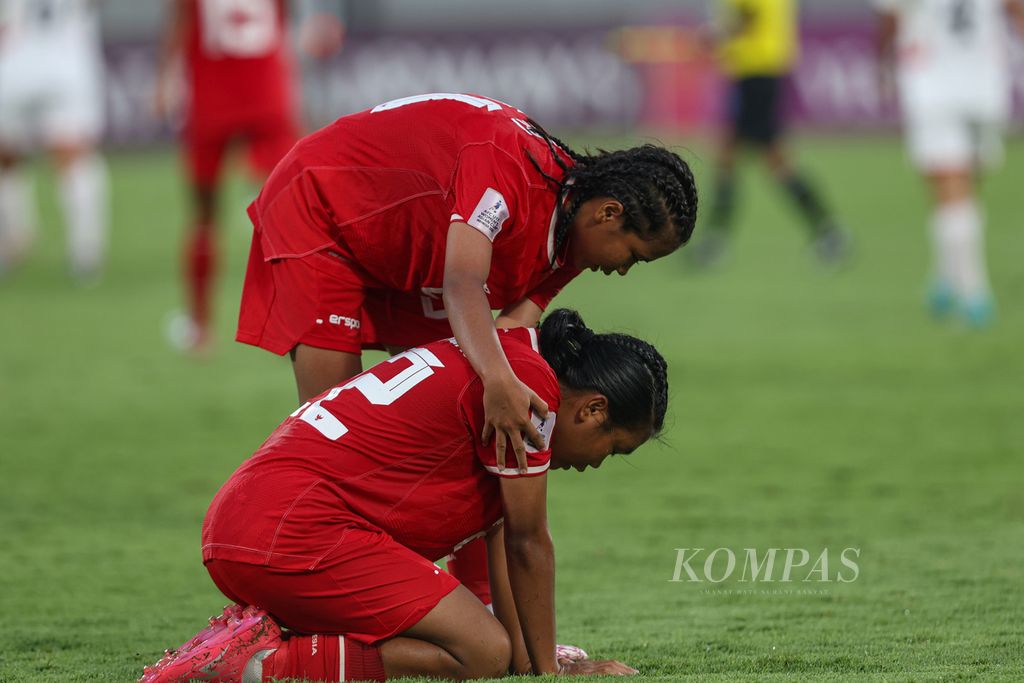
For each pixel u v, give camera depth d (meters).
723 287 37.19
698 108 70.75
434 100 12.76
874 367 26.73
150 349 29.92
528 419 10.84
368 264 13.14
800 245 44.62
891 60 31.12
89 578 15.10
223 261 43.03
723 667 11.64
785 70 40.19
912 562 15.22
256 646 10.92
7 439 22.05
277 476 11.09
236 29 28.45
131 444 21.73
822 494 18.44
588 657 12.11
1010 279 36.03
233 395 25.41
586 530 17.02
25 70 37.19
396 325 13.94
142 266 41.47
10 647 12.61
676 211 11.70
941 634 12.52
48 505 18.33
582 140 68.25
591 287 37.72
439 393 11.20
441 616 11.01
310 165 13.10
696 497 18.48
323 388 13.38
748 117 40.16
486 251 11.62
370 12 78.81
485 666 11.09
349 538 10.98
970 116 30.06
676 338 30.05
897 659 11.71
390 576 10.98
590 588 14.63
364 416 11.24
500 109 12.41
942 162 30.34
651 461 20.56
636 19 72.31
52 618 13.62
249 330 13.55
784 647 12.27
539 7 81.06
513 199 11.77
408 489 11.20
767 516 17.44
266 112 28.97
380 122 12.91
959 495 18.19
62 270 41.06
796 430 22.16
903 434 21.70
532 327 12.84
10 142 38.78
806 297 35.19
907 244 43.03
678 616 13.52
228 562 11.02
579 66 71.81
